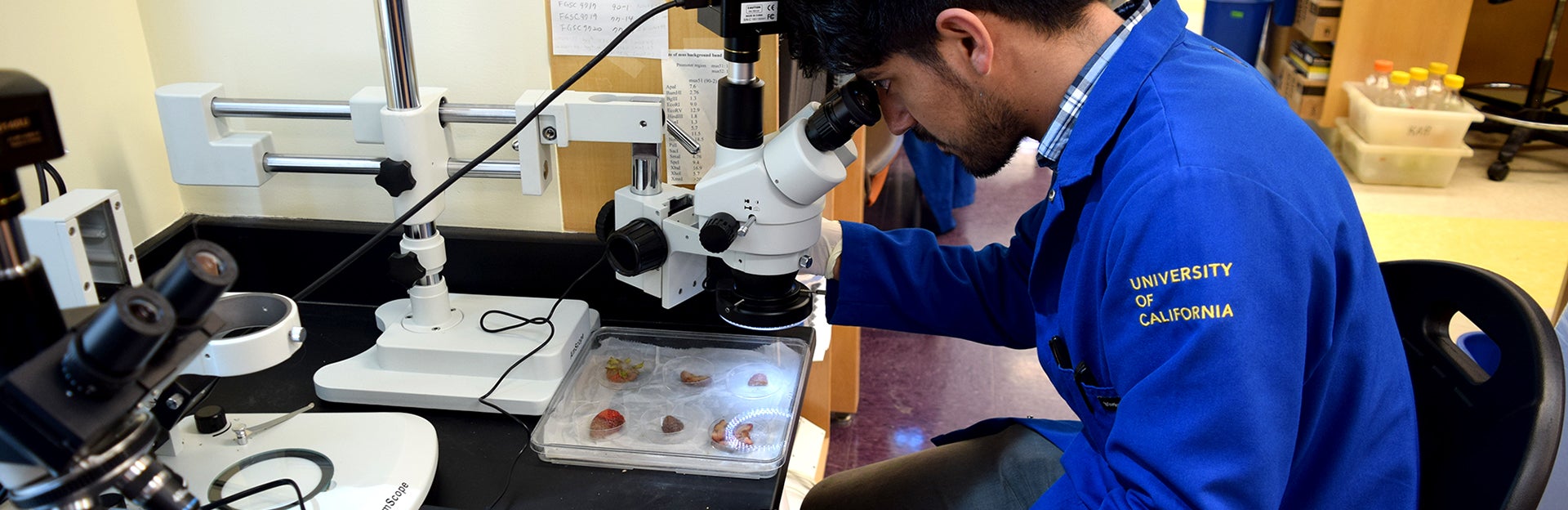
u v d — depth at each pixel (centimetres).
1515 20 338
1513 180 306
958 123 90
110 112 109
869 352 231
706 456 92
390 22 92
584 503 89
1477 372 89
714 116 113
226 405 102
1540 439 77
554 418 100
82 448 50
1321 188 78
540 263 122
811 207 92
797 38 86
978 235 286
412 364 105
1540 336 81
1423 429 95
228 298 79
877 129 208
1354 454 85
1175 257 73
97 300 84
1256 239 72
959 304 114
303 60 114
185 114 99
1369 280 83
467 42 112
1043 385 219
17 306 51
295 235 122
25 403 48
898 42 82
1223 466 72
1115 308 78
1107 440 81
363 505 83
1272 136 78
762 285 95
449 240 121
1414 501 88
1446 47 293
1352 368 82
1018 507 109
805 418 174
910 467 117
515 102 107
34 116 47
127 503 79
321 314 122
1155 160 77
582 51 110
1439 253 252
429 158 99
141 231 116
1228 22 329
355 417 95
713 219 89
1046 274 96
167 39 114
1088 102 85
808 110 91
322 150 120
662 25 108
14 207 48
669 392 106
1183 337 73
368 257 122
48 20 99
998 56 84
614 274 121
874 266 111
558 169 118
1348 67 306
